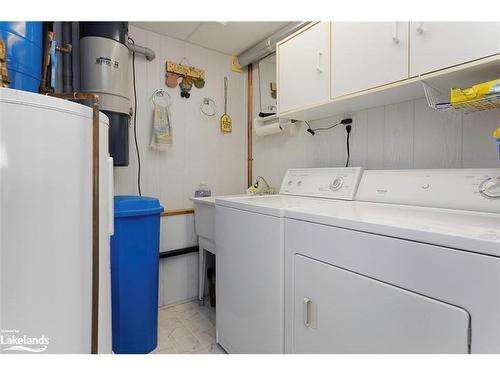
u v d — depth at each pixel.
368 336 0.85
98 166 0.84
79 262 0.81
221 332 1.63
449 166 1.35
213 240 2.04
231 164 2.70
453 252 0.67
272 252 1.21
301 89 1.68
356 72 1.35
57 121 0.74
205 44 2.41
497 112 1.20
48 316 0.74
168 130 2.21
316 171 1.83
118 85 1.73
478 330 0.62
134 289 1.58
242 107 2.76
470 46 0.97
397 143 1.55
